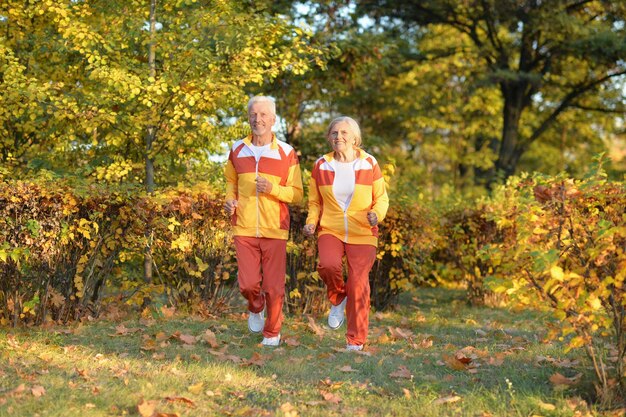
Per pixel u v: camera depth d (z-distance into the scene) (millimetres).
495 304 8664
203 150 8117
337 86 12305
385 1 16594
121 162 7230
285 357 5027
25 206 5926
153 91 6941
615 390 3936
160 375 4352
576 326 3816
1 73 7770
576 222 4133
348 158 5371
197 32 7020
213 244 6809
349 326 5371
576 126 22891
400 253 7645
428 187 22250
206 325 6164
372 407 3914
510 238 8391
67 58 8047
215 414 3760
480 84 16812
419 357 5176
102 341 5473
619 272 3709
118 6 7387
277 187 5316
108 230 6359
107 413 3658
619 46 15656
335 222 5340
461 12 17438
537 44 18047
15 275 5969
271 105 5402
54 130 7426
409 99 19797
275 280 5406
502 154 19000
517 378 4457
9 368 4395
